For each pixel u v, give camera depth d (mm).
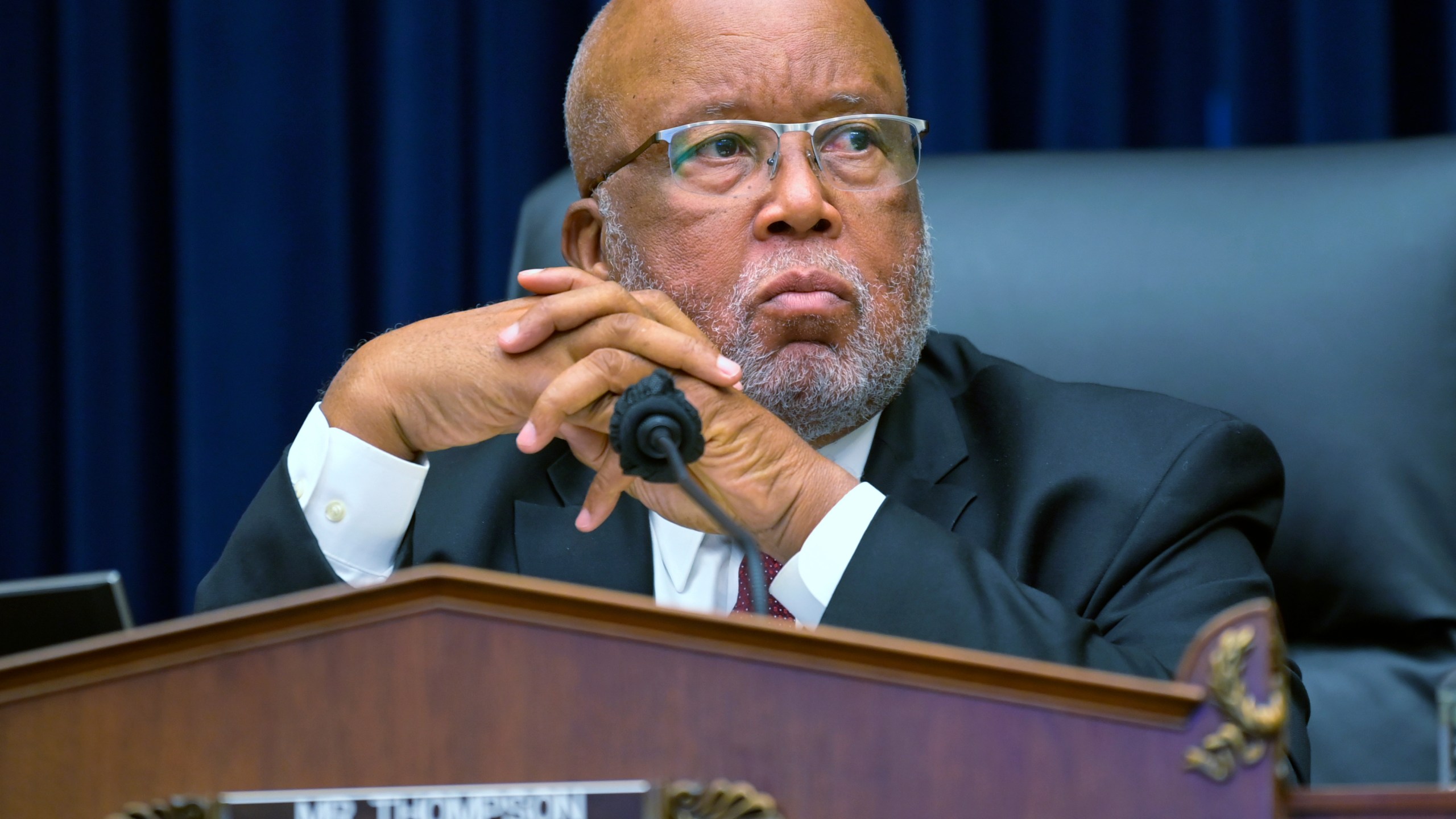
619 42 5730
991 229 6781
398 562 5008
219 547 9328
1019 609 4066
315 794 2299
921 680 2293
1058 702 2271
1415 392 6027
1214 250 6445
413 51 9320
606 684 2312
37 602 4188
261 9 9414
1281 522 6070
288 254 9484
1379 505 5941
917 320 5562
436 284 9438
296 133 9477
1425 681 5711
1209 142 9062
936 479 5711
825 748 2287
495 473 5922
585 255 6113
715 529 4746
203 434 9312
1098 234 6641
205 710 2334
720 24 5488
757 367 5340
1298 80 8711
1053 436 5750
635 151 5578
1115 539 5398
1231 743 2217
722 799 2275
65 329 9555
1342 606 5953
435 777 2303
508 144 9461
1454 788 2631
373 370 4891
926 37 8820
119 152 9656
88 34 9562
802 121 5434
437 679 2324
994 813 2256
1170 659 4930
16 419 9836
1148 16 9125
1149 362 6383
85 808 2322
